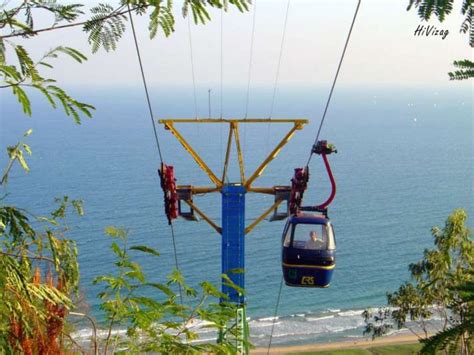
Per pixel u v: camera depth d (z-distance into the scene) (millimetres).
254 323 76250
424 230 120438
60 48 4281
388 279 91125
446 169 198875
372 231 119812
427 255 24734
